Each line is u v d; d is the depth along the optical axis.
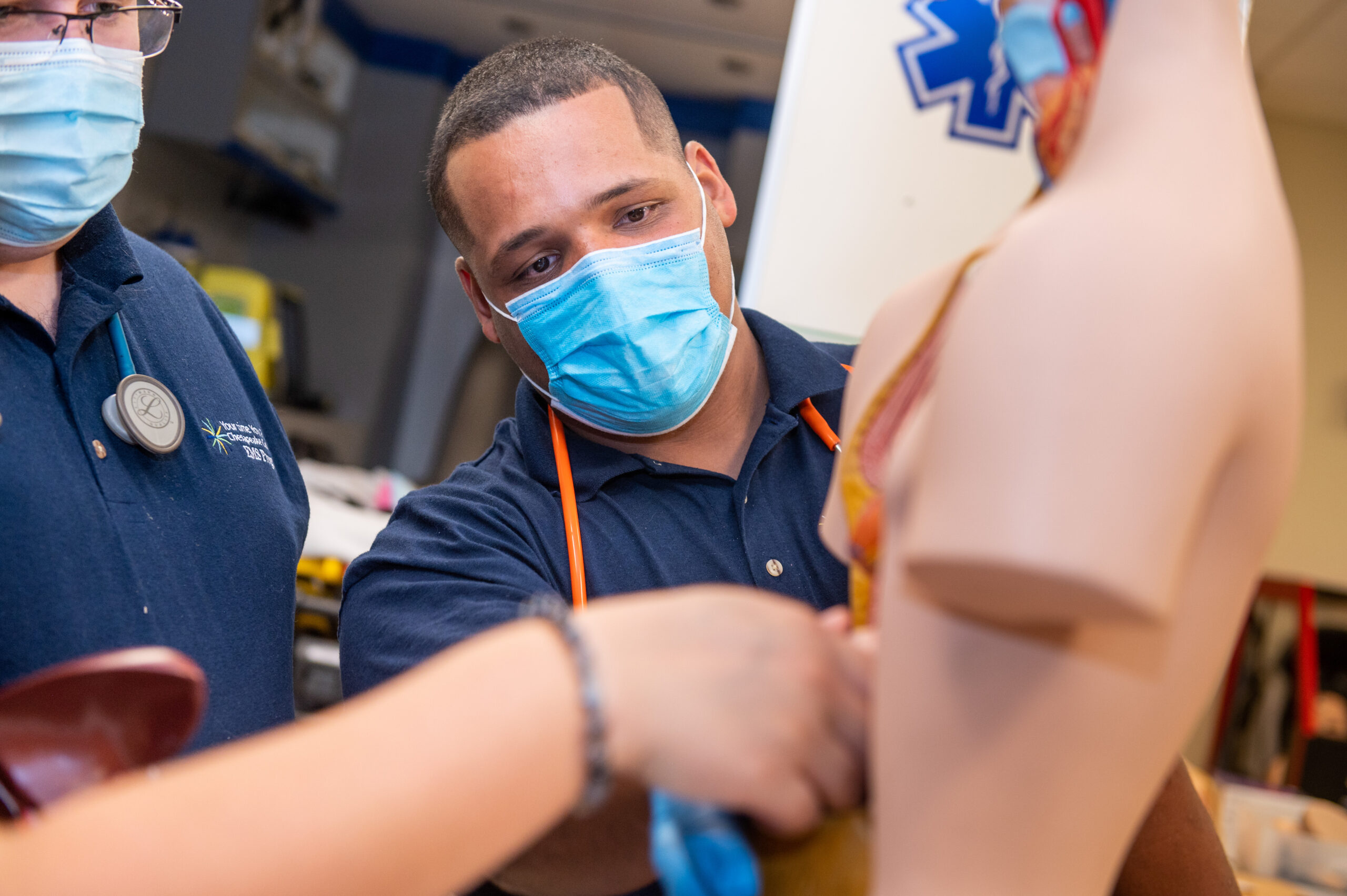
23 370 1.06
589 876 0.89
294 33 4.04
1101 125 0.42
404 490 3.10
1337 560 3.41
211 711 1.10
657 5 4.06
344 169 4.29
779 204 1.65
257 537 1.23
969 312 0.39
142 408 1.13
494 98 1.26
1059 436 0.35
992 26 1.61
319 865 0.39
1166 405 0.36
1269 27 3.05
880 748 0.44
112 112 1.07
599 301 1.22
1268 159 0.43
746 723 0.44
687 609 0.46
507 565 1.16
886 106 1.64
